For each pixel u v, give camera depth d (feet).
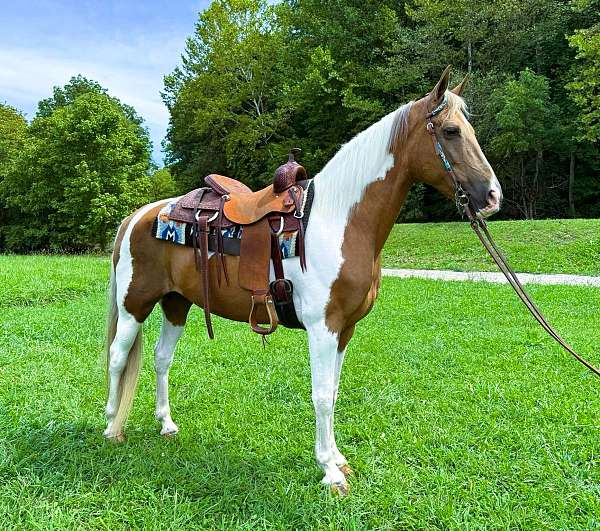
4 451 8.71
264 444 9.39
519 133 56.03
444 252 43.32
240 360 14.76
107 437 9.37
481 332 17.99
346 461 8.66
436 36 58.39
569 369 13.62
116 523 6.99
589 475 8.22
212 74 74.33
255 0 72.28
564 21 59.36
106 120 63.57
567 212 69.26
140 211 9.41
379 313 21.74
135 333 9.30
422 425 10.18
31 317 19.61
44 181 65.57
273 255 7.73
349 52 65.57
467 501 7.53
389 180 7.67
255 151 74.43
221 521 7.06
